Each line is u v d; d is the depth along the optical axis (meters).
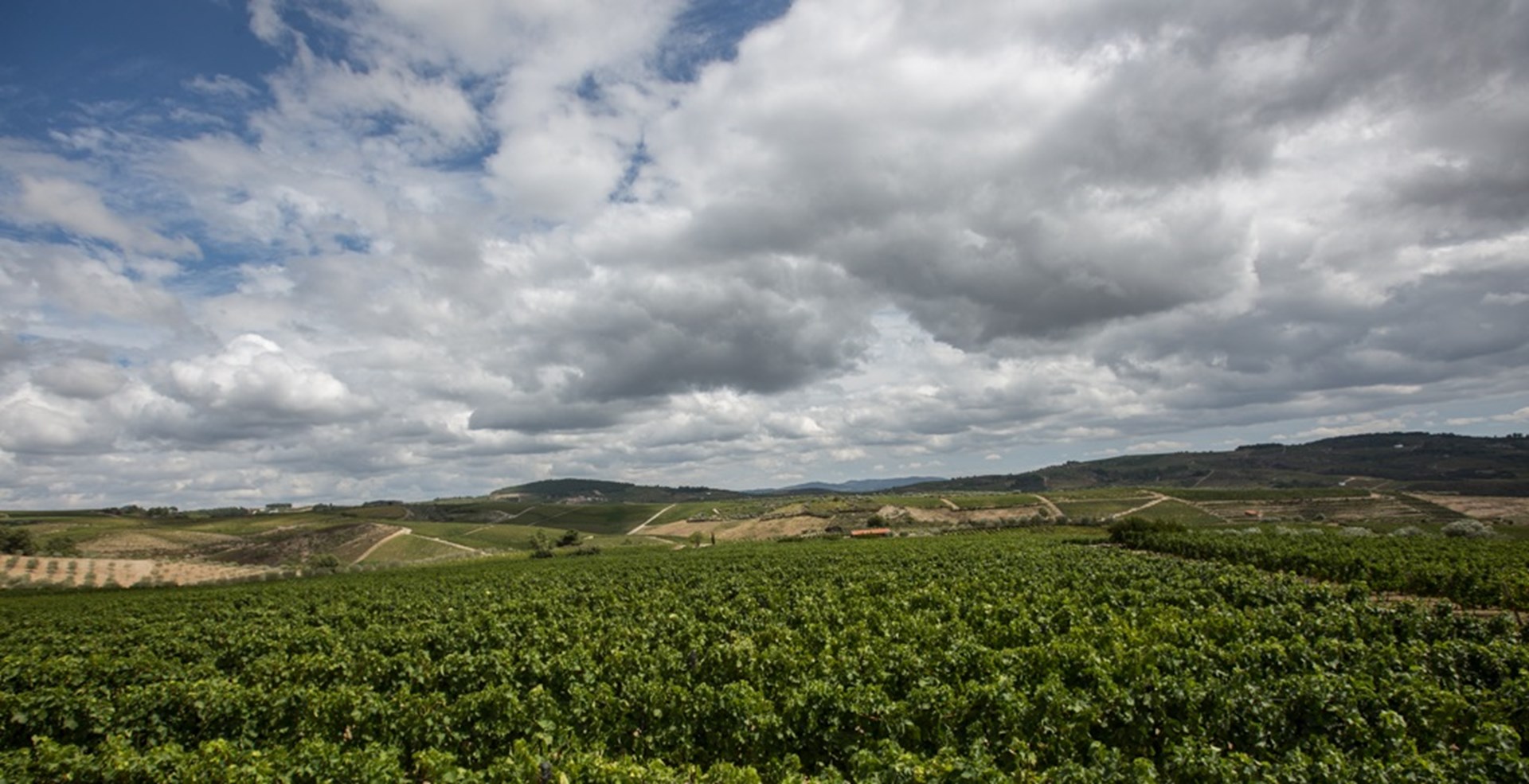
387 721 15.67
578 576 51.97
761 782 13.30
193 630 33.75
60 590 66.06
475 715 15.61
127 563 86.12
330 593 50.72
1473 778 10.27
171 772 13.06
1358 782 10.27
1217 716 13.11
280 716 16.94
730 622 27.91
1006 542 65.56
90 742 17.12
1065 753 12.75
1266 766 10.89
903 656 17.83
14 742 17.41
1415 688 13.71
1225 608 23.86
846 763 13.98
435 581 56.00
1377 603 27.69
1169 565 38.44
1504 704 13.06
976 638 21.19
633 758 13.60
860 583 37.91
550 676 18.98
